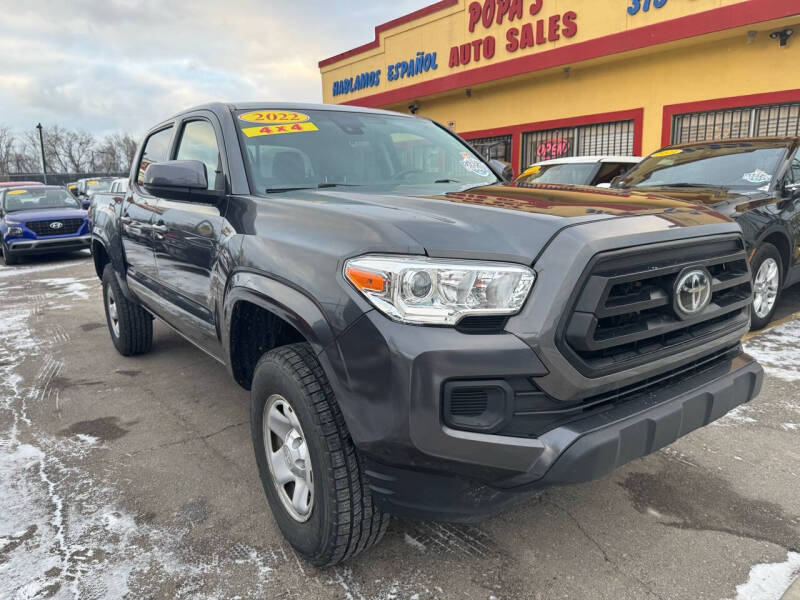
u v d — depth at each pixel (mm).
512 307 1851
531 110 14125
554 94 13562
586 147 13242
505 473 1875
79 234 12719
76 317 7020
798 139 5809
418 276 1849
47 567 2391
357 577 2316
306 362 2205
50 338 6031
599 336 1937
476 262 1873
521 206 2258
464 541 2525
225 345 2791
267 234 2467
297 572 2350
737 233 2473
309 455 2166
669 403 2119
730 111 10789
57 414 3986
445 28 15375
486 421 1866
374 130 3604
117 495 2932
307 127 3385
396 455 1896
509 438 1859
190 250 3197
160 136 4266
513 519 2676
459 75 14914
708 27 10016
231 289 2594
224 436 3602
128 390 4422
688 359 2246
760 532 2531
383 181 3283
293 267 2217
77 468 3215
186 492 2955
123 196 4656
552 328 1840
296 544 2363
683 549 2434
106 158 58875
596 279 1892
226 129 3162
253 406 2523
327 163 3223
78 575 2342
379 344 1866
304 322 2094
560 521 2650
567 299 1857
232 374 2822
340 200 2572
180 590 2256
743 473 3000
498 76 13883
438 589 2242
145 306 4461
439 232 1979
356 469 2104
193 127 3637
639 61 11828
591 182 8523
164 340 5762
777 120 10227
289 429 2414
